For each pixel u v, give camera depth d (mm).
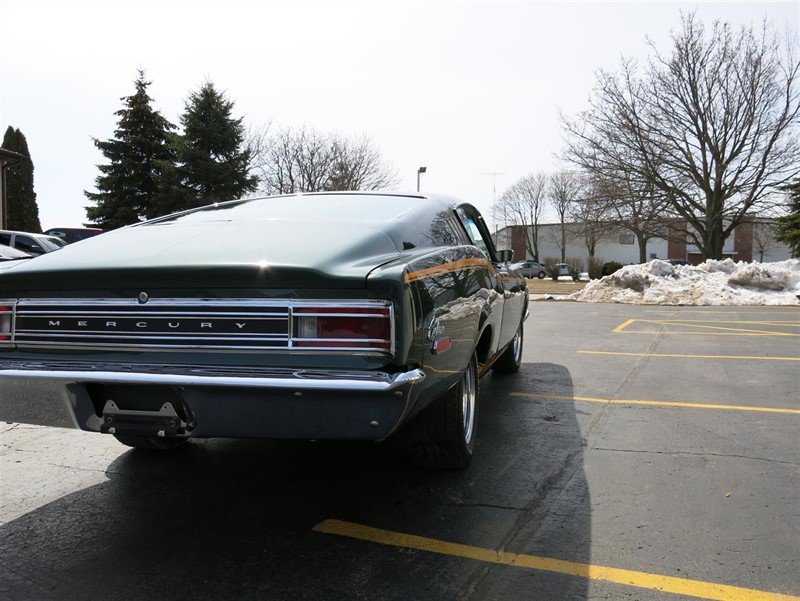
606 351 7695
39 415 2650
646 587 2330
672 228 30234
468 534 2795
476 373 3736
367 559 2582
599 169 29656
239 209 3609
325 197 3766
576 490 3273
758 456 3752
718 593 2277
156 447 3969
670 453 3834
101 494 3332
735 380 5875
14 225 38281
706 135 28703
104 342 2512
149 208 33406
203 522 2969
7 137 38750
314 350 2289
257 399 2336
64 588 2387
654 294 14938
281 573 2475
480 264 3729
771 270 14805
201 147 32406
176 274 2373
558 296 17438
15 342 2654
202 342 2385
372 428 2285
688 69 28172
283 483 3445
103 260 2592
